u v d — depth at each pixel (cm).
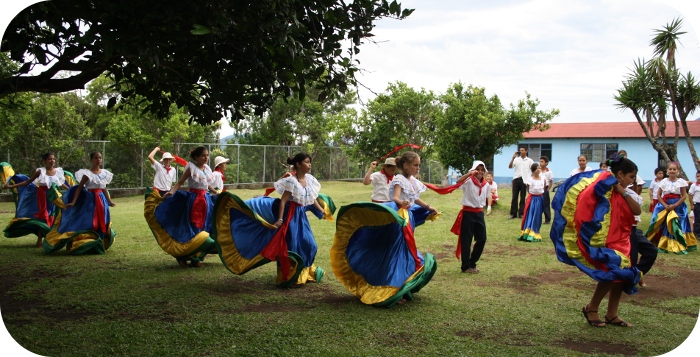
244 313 525
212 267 751
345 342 443
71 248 847
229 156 2388
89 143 1933
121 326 480
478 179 725
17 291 602
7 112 1700
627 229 489
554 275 712
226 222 653
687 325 495
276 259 632
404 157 601
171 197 745
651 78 1204
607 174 486
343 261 587
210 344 438
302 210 650
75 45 562
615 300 490
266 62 584
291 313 523
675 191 900
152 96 706
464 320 504
